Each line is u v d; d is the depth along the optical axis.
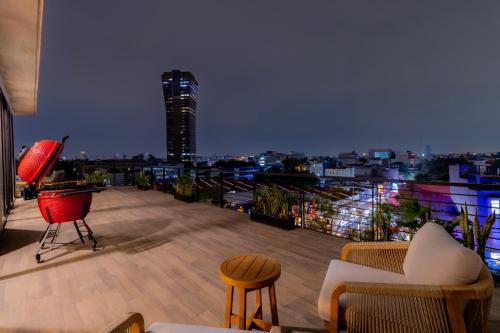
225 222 4.81
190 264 2.99
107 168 10.57
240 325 1.48
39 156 2.97
